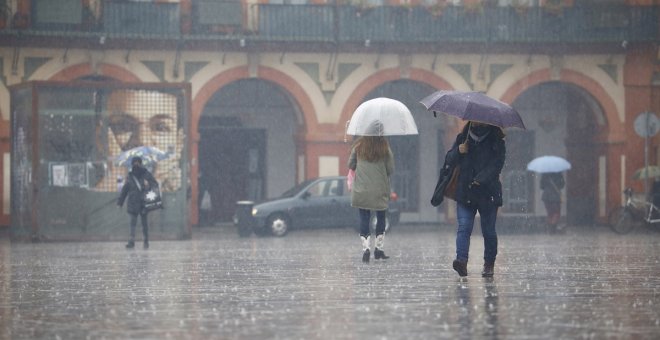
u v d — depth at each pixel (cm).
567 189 7994
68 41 7012
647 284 2414
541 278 2606
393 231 7038
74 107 5472
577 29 7431
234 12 7219
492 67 7512
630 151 7581
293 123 8162
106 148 5512
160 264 3462
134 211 4862
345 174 7375
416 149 8244
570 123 8125
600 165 7694
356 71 7394
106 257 3994
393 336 1503
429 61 7469
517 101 8200
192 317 1789
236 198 8162
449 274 2762
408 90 8119
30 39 6969
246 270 3066
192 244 5241
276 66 7319
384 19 7319
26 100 5509
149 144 5569
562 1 7419
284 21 7256
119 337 1541
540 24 7425
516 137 8244
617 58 7575
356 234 6750
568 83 7544
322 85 7362
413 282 2488
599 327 1600
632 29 7431
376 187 3275
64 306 2017
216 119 8112
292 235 6650
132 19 7062
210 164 8131
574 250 4238
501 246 4644
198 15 7188
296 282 2544
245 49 7256
